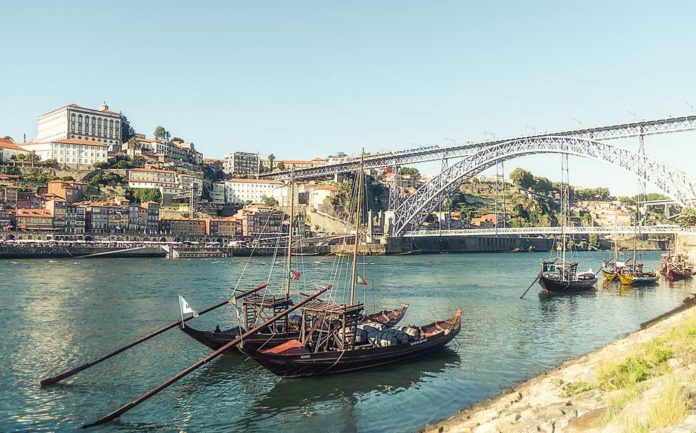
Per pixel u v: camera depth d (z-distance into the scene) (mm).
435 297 78438
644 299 76250
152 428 27766
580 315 61781
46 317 56656
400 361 39312
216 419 28922
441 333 43312
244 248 188500
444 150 188500
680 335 27609
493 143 170750
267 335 40094
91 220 190500
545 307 68250
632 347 30938
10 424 28047
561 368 34344
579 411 18188
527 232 184750
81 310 61188
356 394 32469
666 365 22297
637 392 18094
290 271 50062
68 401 31531
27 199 186750
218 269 123312
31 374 36500
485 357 41125
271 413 29641
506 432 18078
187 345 44562
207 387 33938
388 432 26578
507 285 96438
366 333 40156
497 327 53906
